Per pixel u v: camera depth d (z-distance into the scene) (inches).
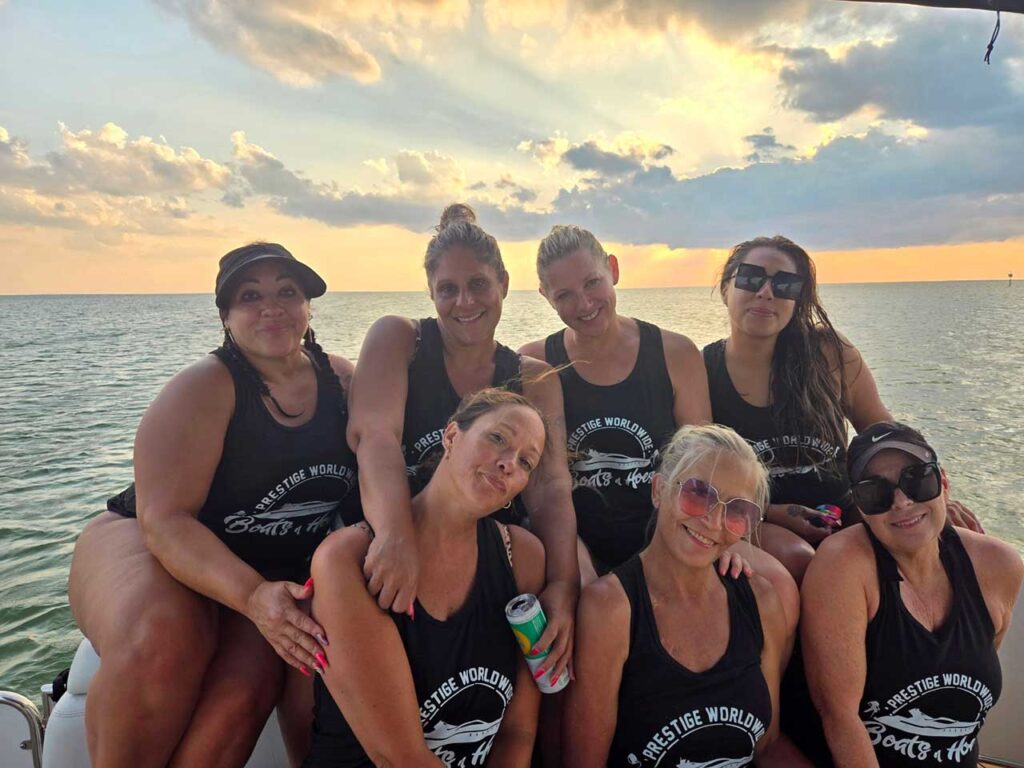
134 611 78.3
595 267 115.5
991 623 86.2
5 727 97.0
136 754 76.3
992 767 109.4
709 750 79.8
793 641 89.6
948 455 501.7
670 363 121.6
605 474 119.6
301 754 90.1
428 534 78.4
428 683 74.6
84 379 1040.8
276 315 93.4
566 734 84.4
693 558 79.5
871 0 100.0
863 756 83.0
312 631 71.7
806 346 123.5
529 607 76.8
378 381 102.4
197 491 91.0
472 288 102.4
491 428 75.1
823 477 124.3
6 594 343.6
